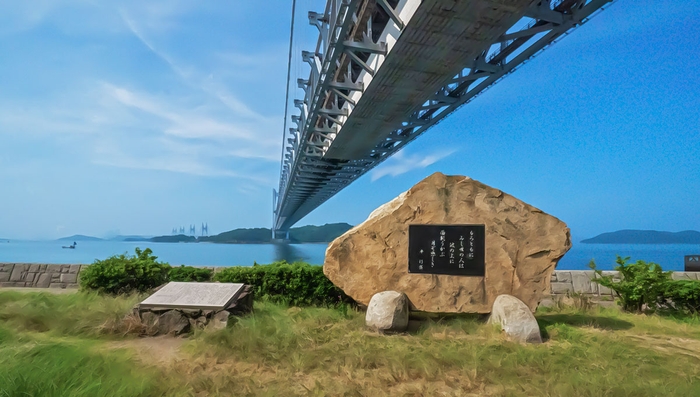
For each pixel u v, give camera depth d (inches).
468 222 284.2
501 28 665.0
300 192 2026.3
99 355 176.6
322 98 1000.9
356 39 852.6
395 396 155.8
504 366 182.7
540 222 281.6
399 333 256.7
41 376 144.4
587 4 694.5
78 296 322.7
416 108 1007.0
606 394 152.8
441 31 669.9
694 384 162.2
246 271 367.6
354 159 1486.2
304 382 168.9
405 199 293.4
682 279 394.9
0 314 253.1
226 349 205.5
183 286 280.5
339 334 242.2
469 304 277.1
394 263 288.2
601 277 378.0
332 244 297.0
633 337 251.1
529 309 252.4
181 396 148.6
